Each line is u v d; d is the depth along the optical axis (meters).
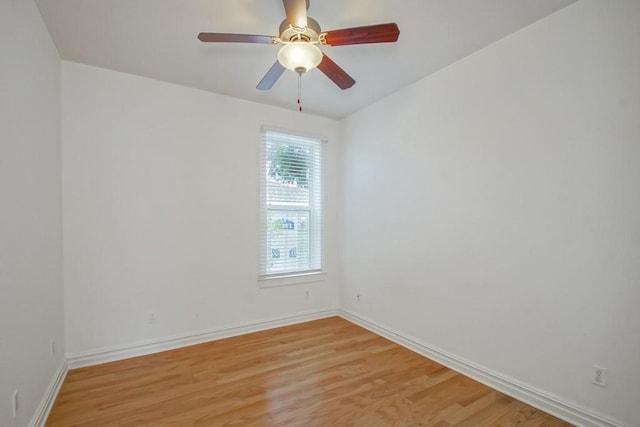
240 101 3.22
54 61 2.22
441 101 2.61
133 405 1.97
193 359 2.62
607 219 1.69
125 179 2.66
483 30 2.08
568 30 1.84
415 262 2.85
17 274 1.50
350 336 3.18
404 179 2.98
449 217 2.54
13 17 1.50
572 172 1.82
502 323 2.16
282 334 3.22
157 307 2.79
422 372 2.43
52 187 2.14
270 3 1.82
